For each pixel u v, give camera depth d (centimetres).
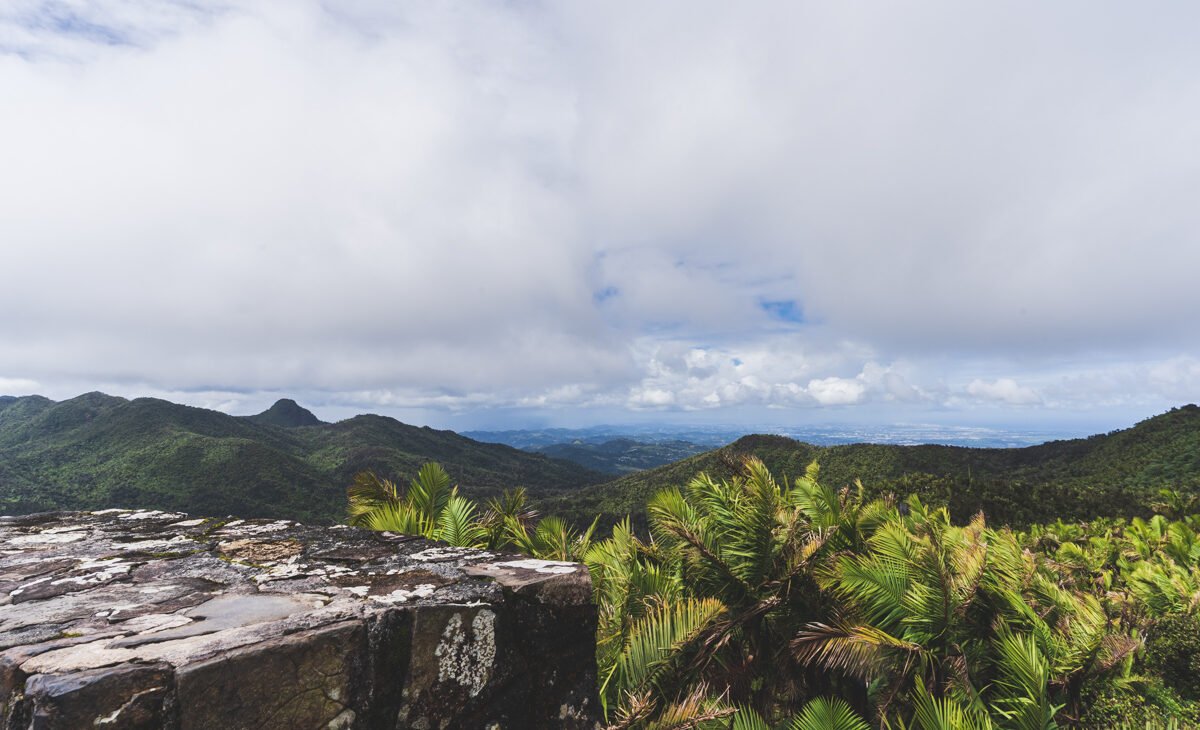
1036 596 767
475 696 183
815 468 934
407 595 184
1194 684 778
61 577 195
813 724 537
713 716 309
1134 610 1068
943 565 673
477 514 695
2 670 124
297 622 155
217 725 130
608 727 295
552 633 210
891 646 603
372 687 160
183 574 202
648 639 404
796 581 668
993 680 659
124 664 125
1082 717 680
